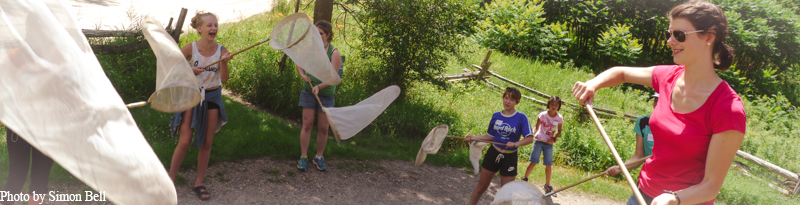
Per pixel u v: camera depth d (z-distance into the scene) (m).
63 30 1.23
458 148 7.18
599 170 7.44
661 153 2.02
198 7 15.56
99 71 1.26
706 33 1.77
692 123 1.86
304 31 3.97
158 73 2.82
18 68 1.06
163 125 5.14
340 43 10.77
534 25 16.58
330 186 4.70
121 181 1.04
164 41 2.87
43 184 2.68
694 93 1.85
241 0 18.48
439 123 7.65
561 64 16.42
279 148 5.29
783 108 17.47
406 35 8.24
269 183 4.44
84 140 1.04
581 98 2.18
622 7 18.53
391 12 8.12
